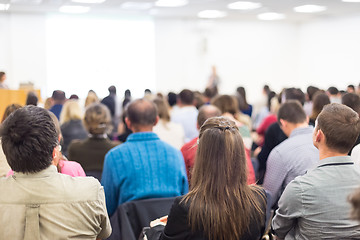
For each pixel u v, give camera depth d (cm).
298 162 204
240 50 1234
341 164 131
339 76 1124
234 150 119
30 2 855
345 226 126
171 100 539
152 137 196
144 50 1124
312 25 1227
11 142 112
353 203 70
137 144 192
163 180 188
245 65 1246
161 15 1088
